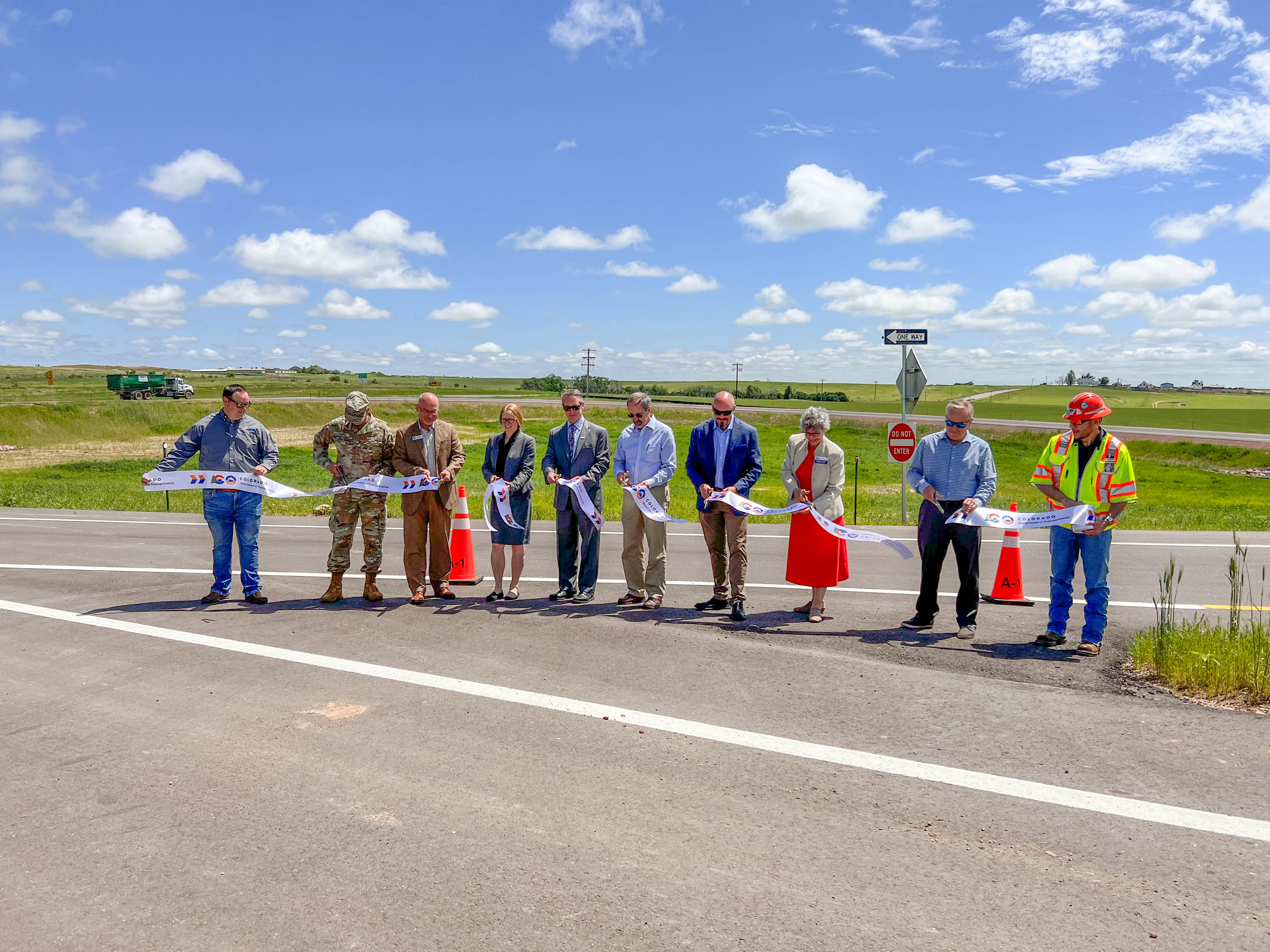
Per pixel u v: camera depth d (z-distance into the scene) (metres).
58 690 5.29
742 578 7.31
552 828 3.55
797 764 4.22
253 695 5.17
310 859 3.29
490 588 8.76
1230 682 5.33
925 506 6.96
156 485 7.42
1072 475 6.39
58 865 3.25
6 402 61.03
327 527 14.20
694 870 3.22
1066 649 6.47
